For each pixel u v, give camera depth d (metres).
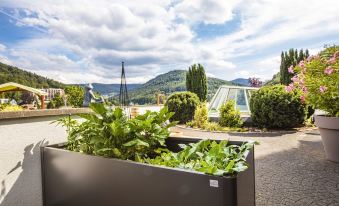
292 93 6.63
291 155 4.21
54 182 1.67
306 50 14.16
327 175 3.19
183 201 1.10
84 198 1.50
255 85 16.61
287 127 7.01
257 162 3.86
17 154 1.77
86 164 1.47
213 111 9.00
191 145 1.77
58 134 2.14
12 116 1.70
